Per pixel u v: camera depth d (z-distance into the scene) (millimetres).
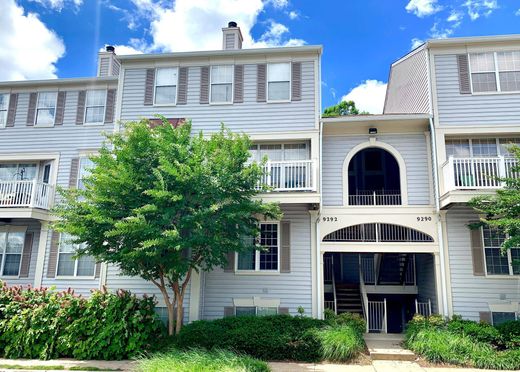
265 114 13234
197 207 9883
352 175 17812
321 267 12188
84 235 9688
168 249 9609
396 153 12945
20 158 14789
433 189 12445
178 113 13625
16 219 14453
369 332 13031
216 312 12344
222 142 10625
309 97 13133
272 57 13609
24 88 15320
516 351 8852
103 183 9430
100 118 14859
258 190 11617
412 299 15406
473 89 12523
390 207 12461
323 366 8812
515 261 10133
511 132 12102
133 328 9781
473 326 9992
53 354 9547
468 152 12547
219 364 7270
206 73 13820
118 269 13023
